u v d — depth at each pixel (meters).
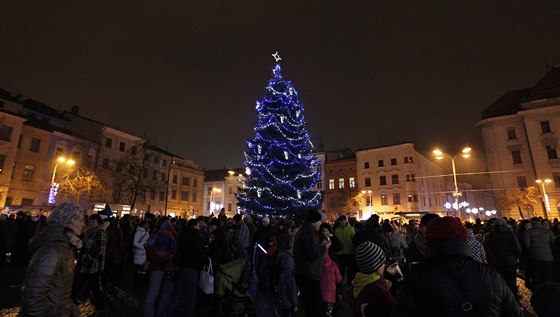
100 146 45.97
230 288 7.66
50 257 3.05
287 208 22.50
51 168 39.19
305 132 25.06
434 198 59.19
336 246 7.28
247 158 25.17
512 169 43.97
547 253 9.16
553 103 42.59
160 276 6.82
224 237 9.66
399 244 9.38
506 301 2.25
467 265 2.30
